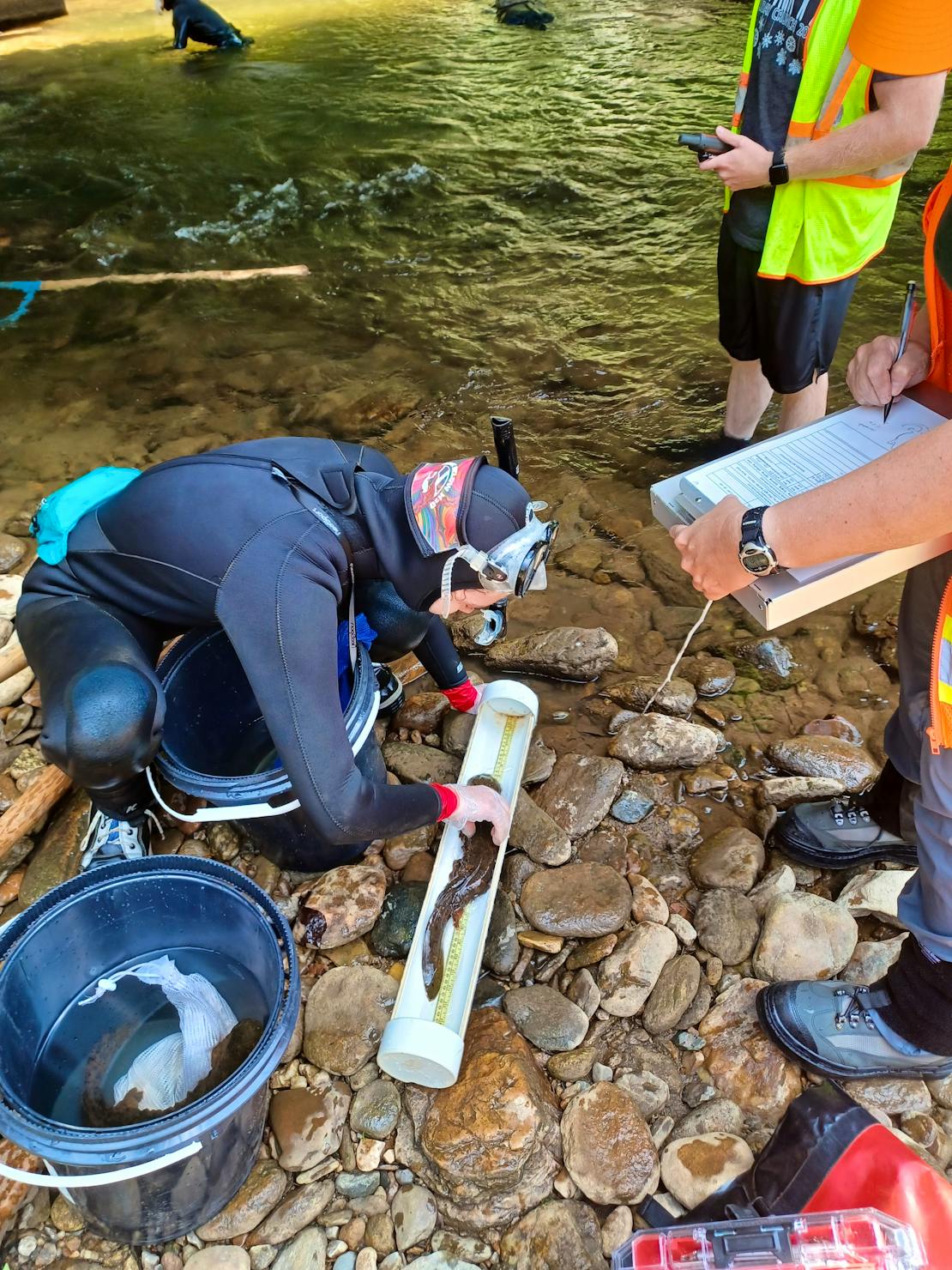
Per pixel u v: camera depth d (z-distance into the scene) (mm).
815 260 2541
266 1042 1583
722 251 2830
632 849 2314
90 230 5137
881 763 2459
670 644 2803
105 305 4488
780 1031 1896
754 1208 1678
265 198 5340
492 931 2115
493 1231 1729
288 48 7645
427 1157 1771
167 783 2373
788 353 2754
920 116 2238
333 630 1656
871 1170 1627
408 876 2209
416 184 5367
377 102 6465
